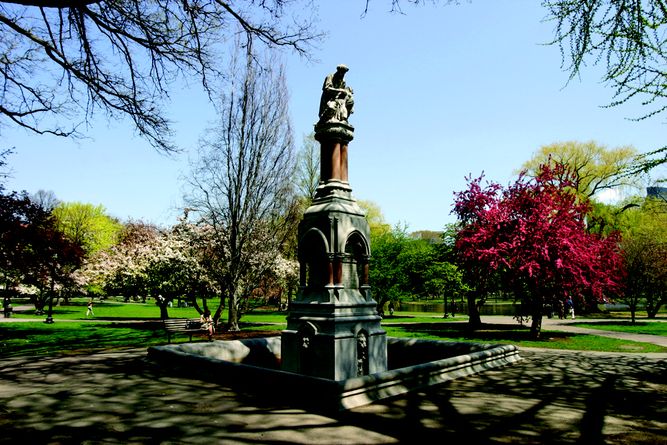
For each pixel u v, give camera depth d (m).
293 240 28.62
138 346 14.64
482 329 21.94
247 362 11.86
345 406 6.53
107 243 46.69
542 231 16.67
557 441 5.33
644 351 14.05
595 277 17.12
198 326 15.77
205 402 7.05
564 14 5.84
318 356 9.06
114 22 9.08
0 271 24.80
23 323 24.84
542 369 10.48
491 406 6.92
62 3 6.48
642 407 7.00
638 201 30.00
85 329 21.27
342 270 9.75
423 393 7.73
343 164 10.59
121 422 5.99
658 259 26.28
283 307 46.22
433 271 30.91
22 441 5.22
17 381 8.71
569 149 32.84
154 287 23.81
